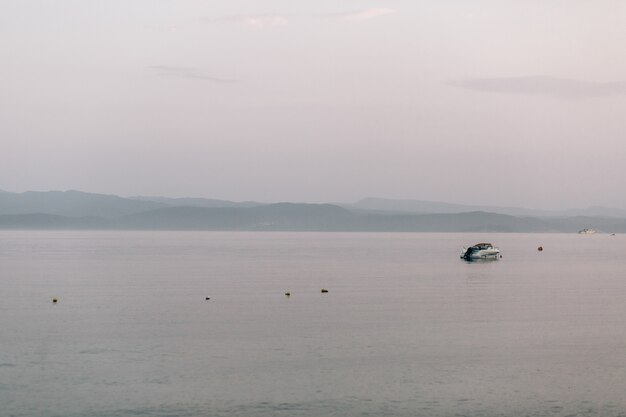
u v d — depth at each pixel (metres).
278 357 50.56
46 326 63.47
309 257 188.00
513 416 38.91
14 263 155.88
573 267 150.00
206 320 66.94
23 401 40.78
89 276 119.00
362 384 44.09
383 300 83.62
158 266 146.50
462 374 46.31
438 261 170.38
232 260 171.12
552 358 50.50
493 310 74.38
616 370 47.41
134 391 42.56
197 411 39.38
